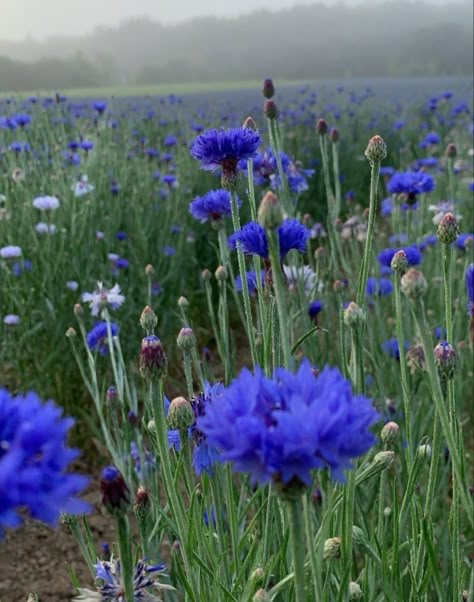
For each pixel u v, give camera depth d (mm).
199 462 812
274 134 1138
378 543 848
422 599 843
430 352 695
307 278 1188
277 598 825
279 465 629
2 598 1076
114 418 1043
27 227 1635
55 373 1449
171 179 2100
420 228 1659
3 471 567
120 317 1587
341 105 4883
